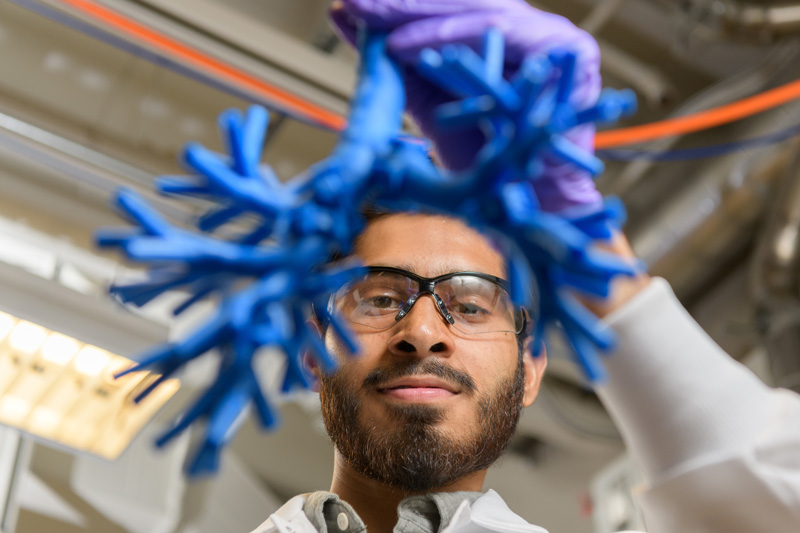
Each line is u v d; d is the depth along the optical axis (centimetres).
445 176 41
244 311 36
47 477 279
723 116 219
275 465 429
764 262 343
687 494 81
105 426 235
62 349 232
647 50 350
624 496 370
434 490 104
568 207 62
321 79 312
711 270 381
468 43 62
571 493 485
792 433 80
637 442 85
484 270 106
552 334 41
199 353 36
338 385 102
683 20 315
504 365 104
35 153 290
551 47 64
